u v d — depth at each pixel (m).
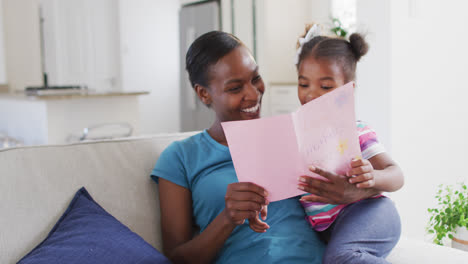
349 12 4.23
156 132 6.48
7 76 5.00
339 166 0.90
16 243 0.95
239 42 1.16
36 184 1.04
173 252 1.06
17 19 5.02
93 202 1.07
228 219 0.94
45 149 1.12
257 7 4.56
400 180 1.03
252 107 1.15
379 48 2.20
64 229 0.98
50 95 3.52
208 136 1.20
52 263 0.88
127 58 6.08
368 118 2.32
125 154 1.23
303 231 1.10
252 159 0.87
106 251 0.92
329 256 0.97
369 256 0.91
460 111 2.43
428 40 2.28
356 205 1.07
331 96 0.84
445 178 2.41
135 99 4.21
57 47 5.55
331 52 1.20
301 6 4.76
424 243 1.19
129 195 1.17
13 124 4.12
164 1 6.40
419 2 2.22
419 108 2.28
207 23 5.09
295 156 0.87
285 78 4.74
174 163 1.15
